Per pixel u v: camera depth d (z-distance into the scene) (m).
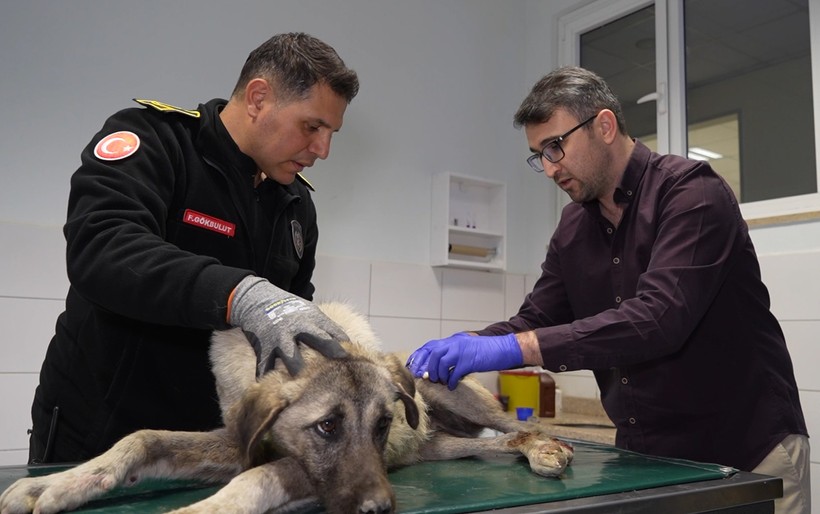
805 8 3.16
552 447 1.57
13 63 2.81
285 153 1.77
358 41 3.80
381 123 3.84
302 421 1.31
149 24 3.15
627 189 2.00
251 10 3.45
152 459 1.24
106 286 1.35
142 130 1.69
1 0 2.80
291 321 1.36
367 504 1.14
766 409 1.89
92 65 2.99
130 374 1.71
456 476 1.48
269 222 1.93
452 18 4.21
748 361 1.91
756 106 3.34
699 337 1.90
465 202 4.14
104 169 1.52
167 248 1.37
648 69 3.95
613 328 1.66
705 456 1.94
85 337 1.72
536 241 4.36
